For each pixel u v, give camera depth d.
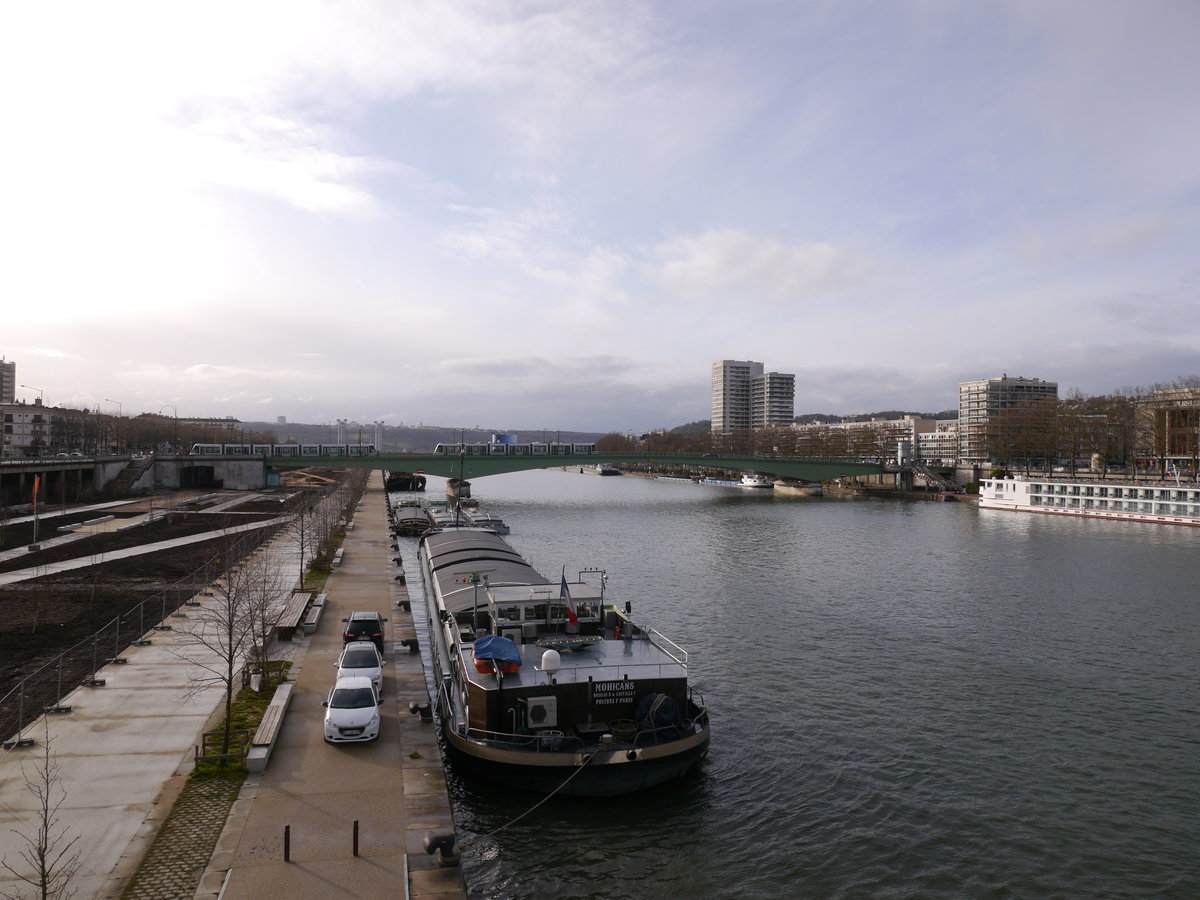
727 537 117.62
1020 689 46.25
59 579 63.25
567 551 101.69
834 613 65.25
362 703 31.06
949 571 87.50
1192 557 98.75
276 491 173.25
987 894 26.14
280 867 21.16
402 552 91.69
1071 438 199.38
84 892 19.73
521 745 30.38
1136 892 26.42
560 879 26.09
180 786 25.81
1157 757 37.00
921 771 35.09
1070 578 83.38
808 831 29.72
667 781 31.64
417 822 23.88
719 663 50.56
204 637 44.75
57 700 33.09
